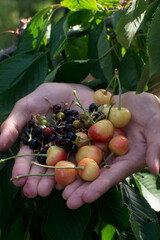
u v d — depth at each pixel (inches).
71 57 18.3
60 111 14.3
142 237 11.4
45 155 11.8
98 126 12.1
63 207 12.3
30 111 13.9
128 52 15.9
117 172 11.0
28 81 15.6
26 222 14.6
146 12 12.5
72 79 16.3
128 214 12.3
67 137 12.1
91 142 12.9
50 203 12.7
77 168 10.9
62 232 11.8
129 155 11.9
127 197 12.5
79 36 17.1
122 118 12.5
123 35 10.4
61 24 16.1
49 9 16.7
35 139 12.5
